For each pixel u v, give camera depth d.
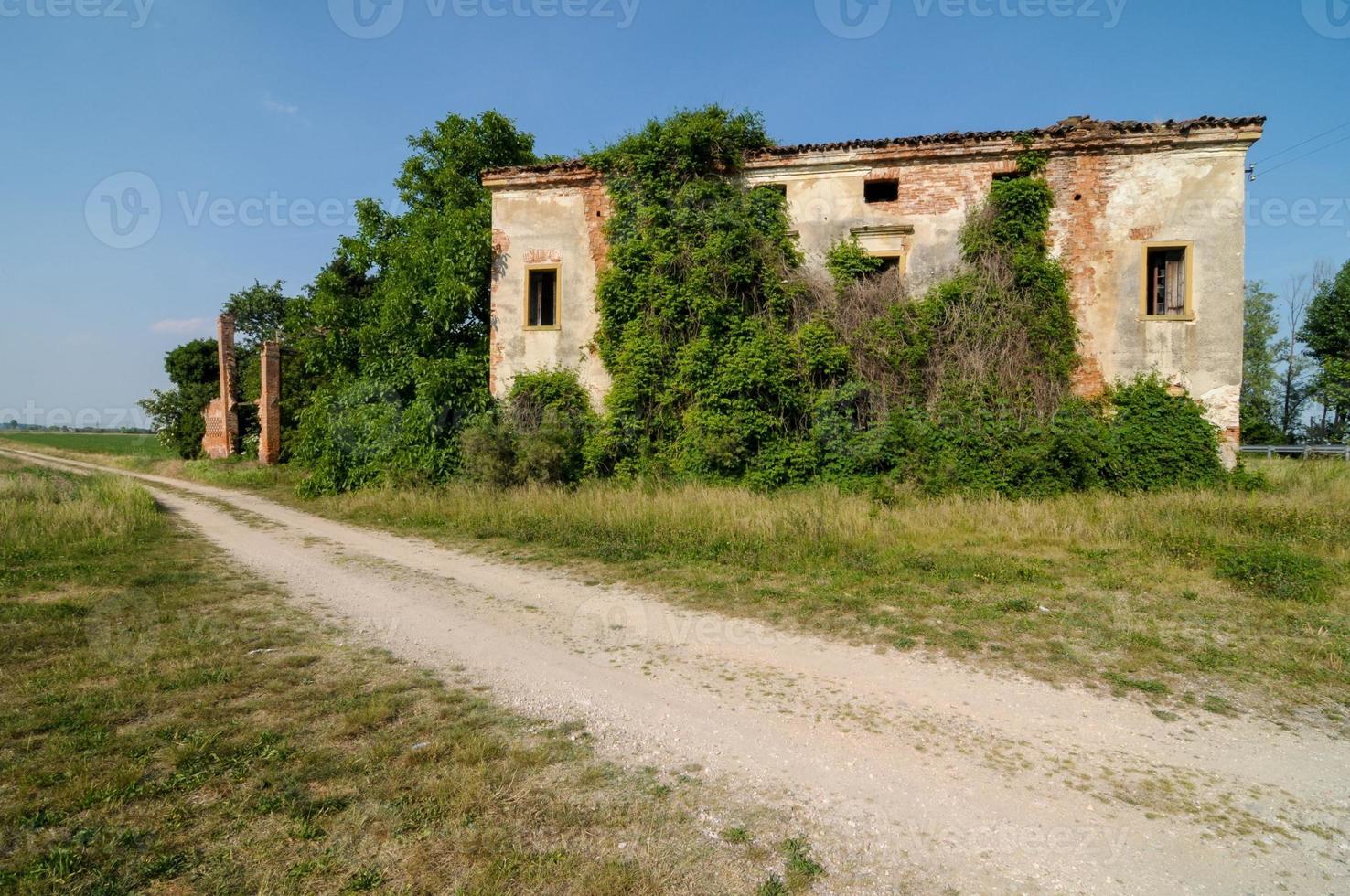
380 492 17.66
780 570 9.25
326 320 21.42
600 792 3.91
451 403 18.41
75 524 12.27
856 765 4.26
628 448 17.36
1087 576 8.67
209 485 25.84
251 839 3.37
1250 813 3.74
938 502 13.46
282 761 4.12
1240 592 7.82
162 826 3.47
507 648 6.38
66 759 4.09
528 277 18.94
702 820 3.65
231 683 5.36
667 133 17.41
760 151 17.66
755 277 16.77
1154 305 15.98
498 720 4.82
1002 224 16.11
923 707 5.11
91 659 5.80
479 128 22.66
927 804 3.83
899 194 17.09
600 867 3.21
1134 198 15.82
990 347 15.66
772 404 16.33
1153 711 5.02
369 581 9.07
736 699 5.25
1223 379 15.29
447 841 3.39
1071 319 15.86
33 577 8.73
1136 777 4.11
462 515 13.98
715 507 12.39
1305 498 12.65
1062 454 14.34
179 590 8.36
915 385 15.95
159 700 4.98
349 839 3.38
